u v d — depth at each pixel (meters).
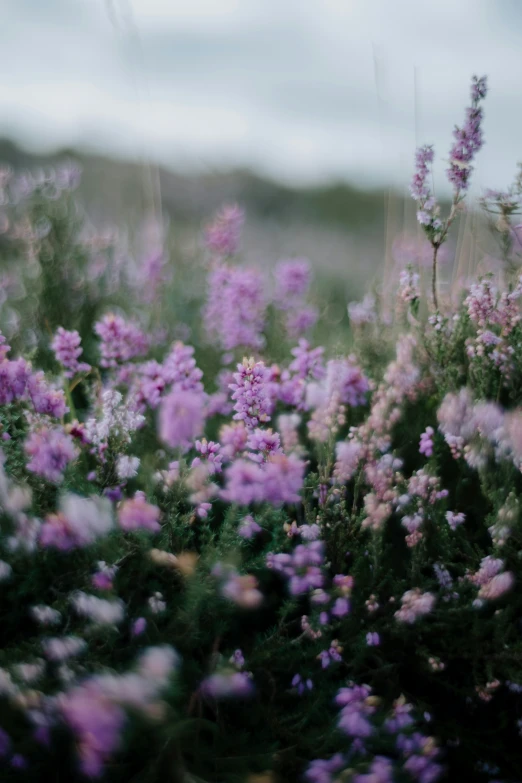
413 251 0.71
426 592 0.52
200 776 0.46
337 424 0.56
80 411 0.61
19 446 0.51
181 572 0.49
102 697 0.42
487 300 0.56
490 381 0.58
